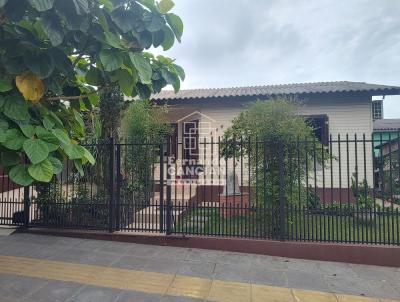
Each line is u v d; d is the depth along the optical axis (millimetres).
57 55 2418
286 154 5738
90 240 5848
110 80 3025
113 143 6043
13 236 6008
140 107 7559
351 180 8484
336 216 5223
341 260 5000
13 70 2207
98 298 3613
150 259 4949
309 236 5367
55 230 6098
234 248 5352
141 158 6707
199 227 5750
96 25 2422
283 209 5332
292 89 10797
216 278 4281
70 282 4035
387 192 7562
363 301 3719
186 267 4645
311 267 4762
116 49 2494
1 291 3742
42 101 2721
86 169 6281
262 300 3684
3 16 2199
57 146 2160
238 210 5590
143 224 5961
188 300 3631
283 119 6008
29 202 6289
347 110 9945
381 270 4703
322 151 5867
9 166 2070
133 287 3936
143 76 2504
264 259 5055
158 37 2617
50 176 2049
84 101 3334
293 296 3805
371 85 10133
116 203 6016
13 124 2154
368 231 5617
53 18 2154
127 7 2473
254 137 6027
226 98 10281
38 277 4168
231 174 8422
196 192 8188
